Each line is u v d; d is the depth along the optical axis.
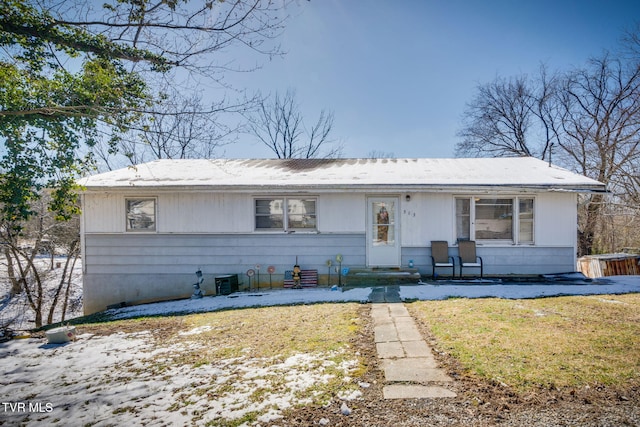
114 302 9.72
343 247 9.51
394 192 9.35
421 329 5.04
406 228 9.43
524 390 3.09
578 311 5.62
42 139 6.79
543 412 2.76
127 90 5.90
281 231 9.55
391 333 4.89
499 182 8.79
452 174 9.63
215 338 5.13
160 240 9.67
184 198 9.64
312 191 9.16
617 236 18.66
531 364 3.60
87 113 5.64
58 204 7.66
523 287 7.90
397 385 3.32
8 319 13.03
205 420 2.91
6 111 5.16
